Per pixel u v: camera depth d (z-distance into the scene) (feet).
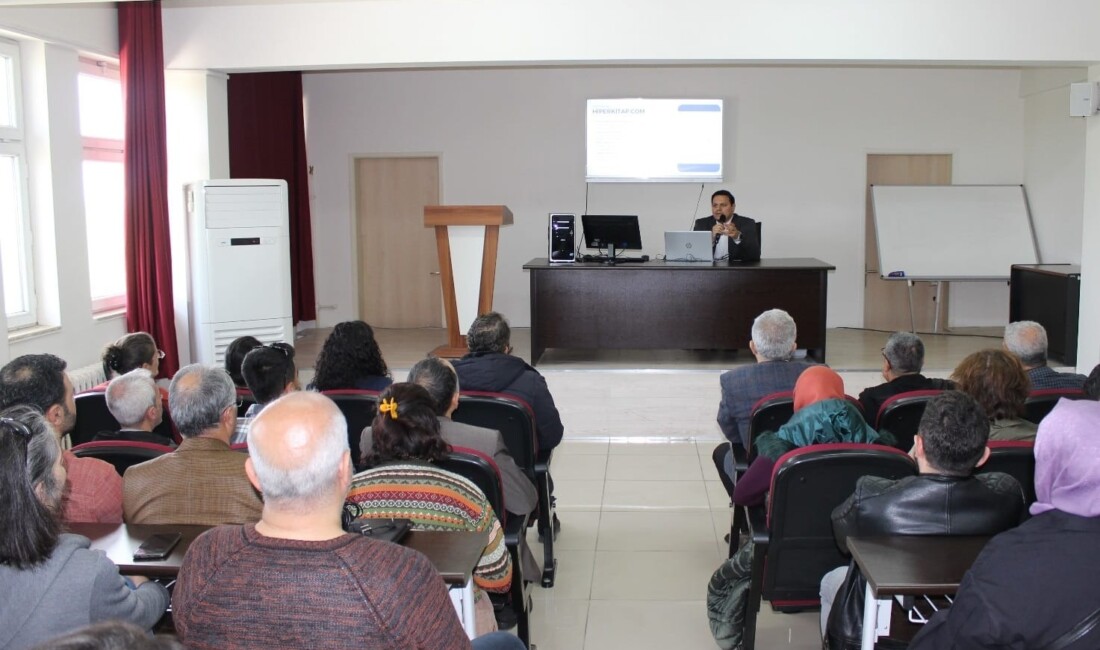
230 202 19.75
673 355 24.99
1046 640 5.11
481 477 8.13
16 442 4.92
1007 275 29.53
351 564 4.34
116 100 20.88
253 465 4.50
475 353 12.18
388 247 31.65
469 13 20.68
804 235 30.78
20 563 4.87
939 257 29.66
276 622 4.29
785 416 10.64
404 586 4.38
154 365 12.35
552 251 23.81
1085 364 21.40
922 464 7.14
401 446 7.24
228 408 7.38
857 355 25.20
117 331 20.08
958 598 5.42
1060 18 19.93
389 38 20.88
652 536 13.41
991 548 5.37
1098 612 5.03
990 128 30.42
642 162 30.04
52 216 17.61
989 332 29.63
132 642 2.78
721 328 23.63
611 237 23.61
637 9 20.44
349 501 6.91
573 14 20.53
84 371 17.89
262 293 20.24
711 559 12.51
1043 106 28.99
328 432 4.53
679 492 15.49
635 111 29.86
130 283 19.67
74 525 6.81
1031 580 5.11
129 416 9.46
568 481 16.16
